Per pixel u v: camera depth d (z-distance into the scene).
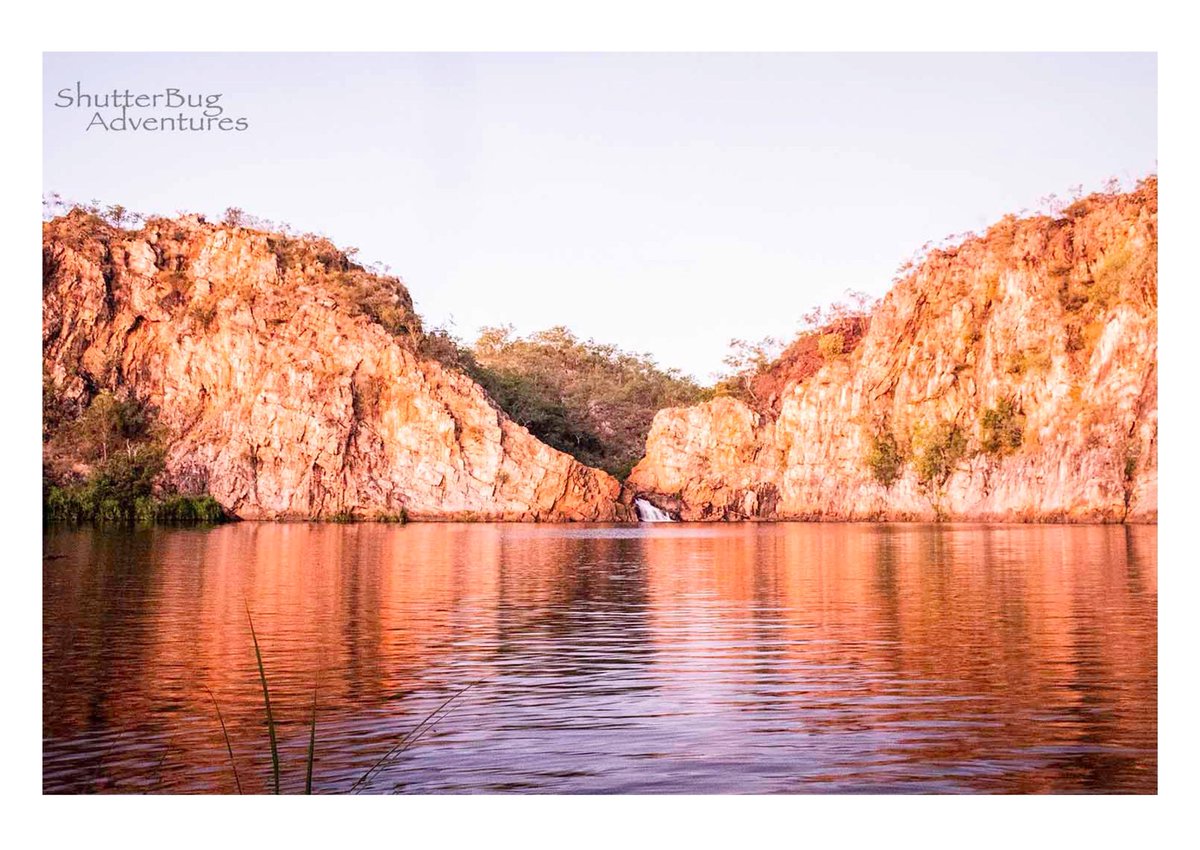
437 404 72.50
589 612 21.48
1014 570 30.53
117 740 11.90
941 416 75.75
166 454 69.25
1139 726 12.34
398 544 43.75
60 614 20.61
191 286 73.81
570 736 11.98
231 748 11.29
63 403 69.19
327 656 16.38
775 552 39.66
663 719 12.65
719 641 17.81
